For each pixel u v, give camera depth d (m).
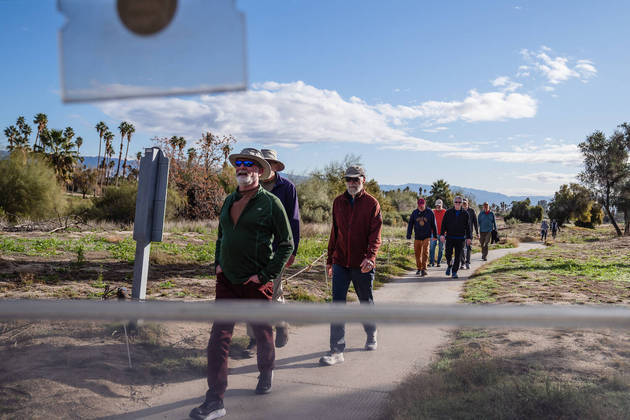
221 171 28.58
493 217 13.81
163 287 7.35
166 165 4.19
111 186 24.50
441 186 68.00
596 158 35.94
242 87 0.31
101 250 11.70
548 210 60.31
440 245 11.95
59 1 0.32
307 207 29.44
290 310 0.66
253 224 2.75
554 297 6.93
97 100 0.31
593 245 22.12
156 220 4.17
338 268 4.16
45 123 62.25
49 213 21.11
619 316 0.70
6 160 20.91
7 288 6.59
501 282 8.70
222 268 2.84
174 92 0.31
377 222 4.01
